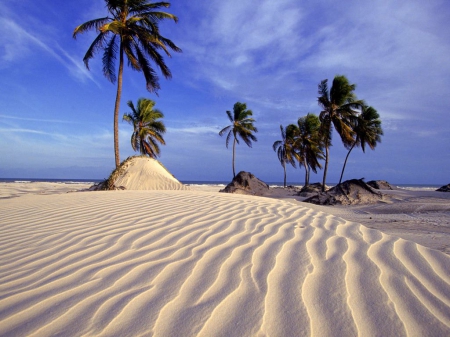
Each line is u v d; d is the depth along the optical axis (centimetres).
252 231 366
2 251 301
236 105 3023
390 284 225
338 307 192
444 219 755
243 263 260
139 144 2745
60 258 275
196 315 179
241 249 296
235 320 175
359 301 200
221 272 240
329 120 2330
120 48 1460
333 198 1373
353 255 283
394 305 196
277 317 179
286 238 337
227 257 273
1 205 635
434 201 1259
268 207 577
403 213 945
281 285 219
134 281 223
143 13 1462
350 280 230
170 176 1603
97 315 177
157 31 1477
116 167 1450
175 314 180
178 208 518
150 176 1480
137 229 371
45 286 215
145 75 1526
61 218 453
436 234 491
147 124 2762
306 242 323
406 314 187
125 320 173
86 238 337
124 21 1425
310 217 486
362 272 245
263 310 186
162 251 290
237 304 192
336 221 456
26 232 376
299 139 3375
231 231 364
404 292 214
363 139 2533
